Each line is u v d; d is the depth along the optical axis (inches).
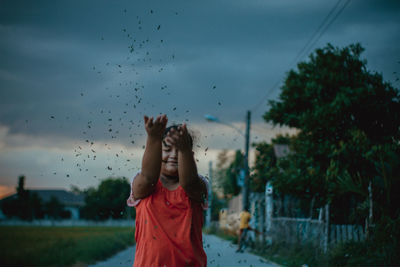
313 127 421.4
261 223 666.8
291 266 389.7
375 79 419.2
